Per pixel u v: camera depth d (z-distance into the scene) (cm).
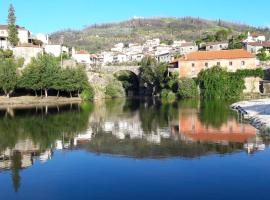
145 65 17050
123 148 5075
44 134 6272
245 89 13962
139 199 3120
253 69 14050
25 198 3172
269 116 7425
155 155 4606
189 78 14525
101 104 12625
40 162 4338
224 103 11881
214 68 14112
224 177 3644
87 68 17250
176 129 6619
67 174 3847
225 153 4628
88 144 5378
